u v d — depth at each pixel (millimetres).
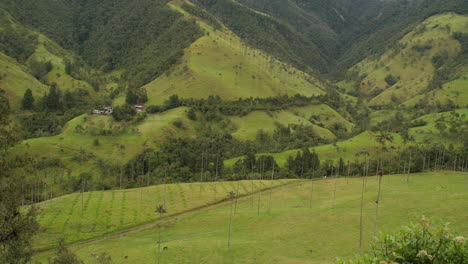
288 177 151875
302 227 74938
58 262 40656
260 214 88938
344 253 58812
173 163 168250
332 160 172500
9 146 33031
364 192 103750
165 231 85062
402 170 135750
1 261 28891
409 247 13773
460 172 133250
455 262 13125
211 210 99875
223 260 61969
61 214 92812
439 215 66750
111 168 164250
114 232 85312
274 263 58375
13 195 30594
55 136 185250
